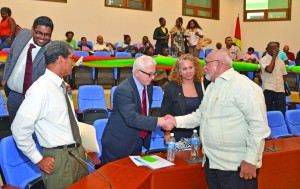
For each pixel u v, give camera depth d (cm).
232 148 220
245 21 1260
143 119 253
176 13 1139
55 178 210
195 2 1191
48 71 210
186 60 296
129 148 268
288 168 293
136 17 1058
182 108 296
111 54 880
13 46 288
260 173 279
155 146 358
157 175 233
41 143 211
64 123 212
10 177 222
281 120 446
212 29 1230
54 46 208
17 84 285
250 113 209
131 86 261
